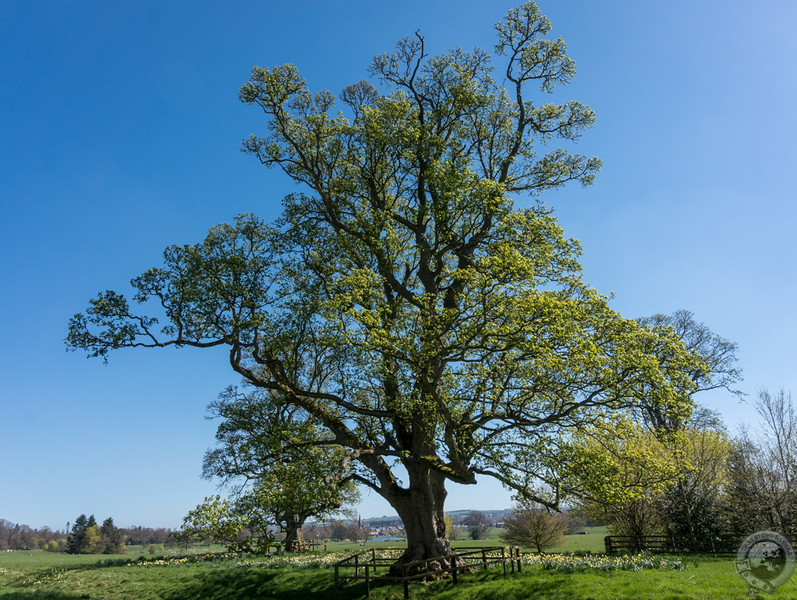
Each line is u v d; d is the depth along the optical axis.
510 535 42.03
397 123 25.97
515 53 27.03
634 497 19.30
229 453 22.41
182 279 23.64
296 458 22.02
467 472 19.88
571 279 21.94
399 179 27.64
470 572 22.73
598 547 44.72
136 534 114.06
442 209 23.48
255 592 25.83
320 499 20.47
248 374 24.30
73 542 85.88
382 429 23.62
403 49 27.36
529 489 19.62
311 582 25.56
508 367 18.89
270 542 19.45
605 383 18.58
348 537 87.31
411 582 22.12
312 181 27.67
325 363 24.42
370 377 23.41
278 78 25.84
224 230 25.44
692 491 32.44
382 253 24.34
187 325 23.72
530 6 26.09
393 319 22.25
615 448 20.92
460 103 25.92
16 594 30.12
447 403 20.28
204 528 18.66
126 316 23.17
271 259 25.27
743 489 30.64
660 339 20.03
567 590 18.28
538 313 18.08
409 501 23.62
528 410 20.28
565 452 19.28
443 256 25.41
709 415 38.84
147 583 30.33
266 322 24.00
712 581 17.53
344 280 21.44
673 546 29.61
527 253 21.70
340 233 25.12
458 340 18.30
